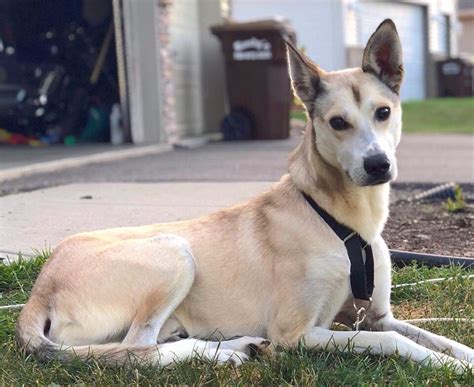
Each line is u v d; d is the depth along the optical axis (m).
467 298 4.11
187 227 3.76
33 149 12.16
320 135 3.51
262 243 3.53
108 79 13.36
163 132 12.73
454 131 16.94
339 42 20.59
